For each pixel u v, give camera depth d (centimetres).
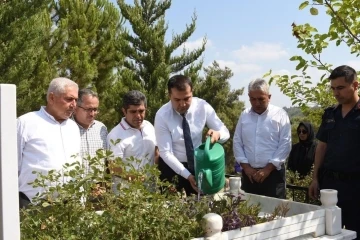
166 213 216
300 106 456
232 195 270
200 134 360
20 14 726
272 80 454
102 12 1207
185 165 356
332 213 262
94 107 368
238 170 473
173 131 353
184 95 336
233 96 1964
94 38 1149
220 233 220
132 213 210
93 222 209
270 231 238
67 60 986
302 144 537
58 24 1062
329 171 352
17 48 695
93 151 368
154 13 1156
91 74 1012
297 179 521
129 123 373
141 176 229
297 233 249
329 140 355
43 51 895
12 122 145
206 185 265
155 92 1078
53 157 309
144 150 377
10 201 145
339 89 338
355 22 386
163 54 1112
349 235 266
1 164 143
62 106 313
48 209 222
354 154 336
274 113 404
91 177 222
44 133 310
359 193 337
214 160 264
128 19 1123
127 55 1117
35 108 792
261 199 304
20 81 716
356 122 337
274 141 401
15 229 147
